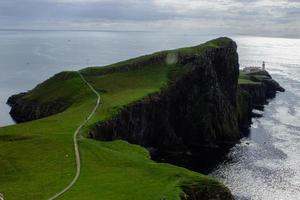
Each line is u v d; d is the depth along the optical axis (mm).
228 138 163625
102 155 94438
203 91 168125
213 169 123500
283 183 111625
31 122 122562
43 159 91750
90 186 77438
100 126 117938
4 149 98500
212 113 164875
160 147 148250
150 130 145375
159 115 150000
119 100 140750
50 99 166750
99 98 149000
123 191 74938
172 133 152250
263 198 101500
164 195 73188
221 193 80688
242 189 107000
